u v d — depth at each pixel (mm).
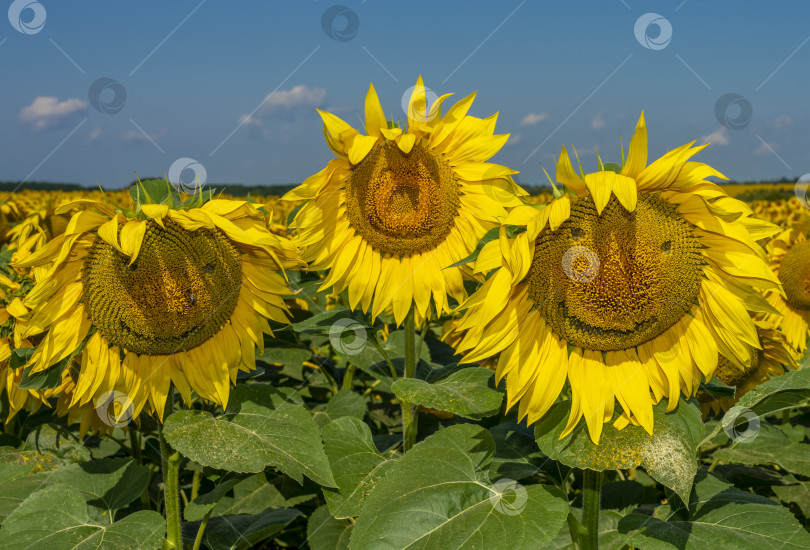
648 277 658
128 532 685
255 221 782
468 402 733
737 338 679
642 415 664
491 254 681
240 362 803
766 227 661
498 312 679
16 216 1836
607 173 623
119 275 721
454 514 659
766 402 660
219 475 874
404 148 803
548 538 619
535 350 708
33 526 708
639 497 995
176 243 732
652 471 632
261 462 694
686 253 664
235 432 729
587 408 675
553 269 679
